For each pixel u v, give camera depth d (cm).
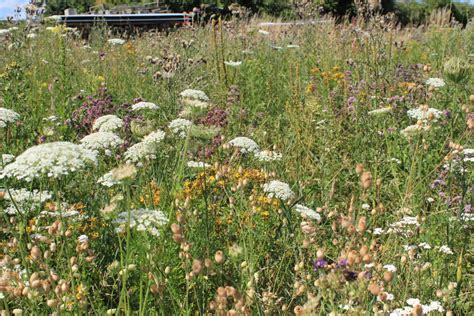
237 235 401
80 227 394
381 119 643
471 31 1233
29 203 369
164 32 1262
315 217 368
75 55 1059
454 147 444
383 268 319
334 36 1080
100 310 326
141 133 421
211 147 505
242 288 310
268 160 459
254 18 1526
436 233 447
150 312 326
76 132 623
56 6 2667
